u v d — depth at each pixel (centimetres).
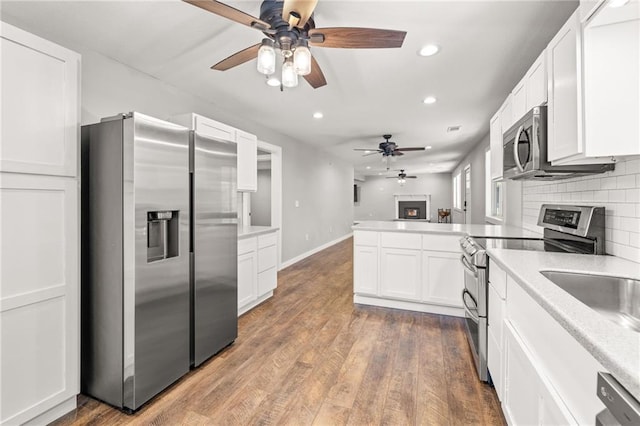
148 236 191
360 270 341
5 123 142
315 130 486
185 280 204
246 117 409
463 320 299
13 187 145
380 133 505
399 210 1250
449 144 596
